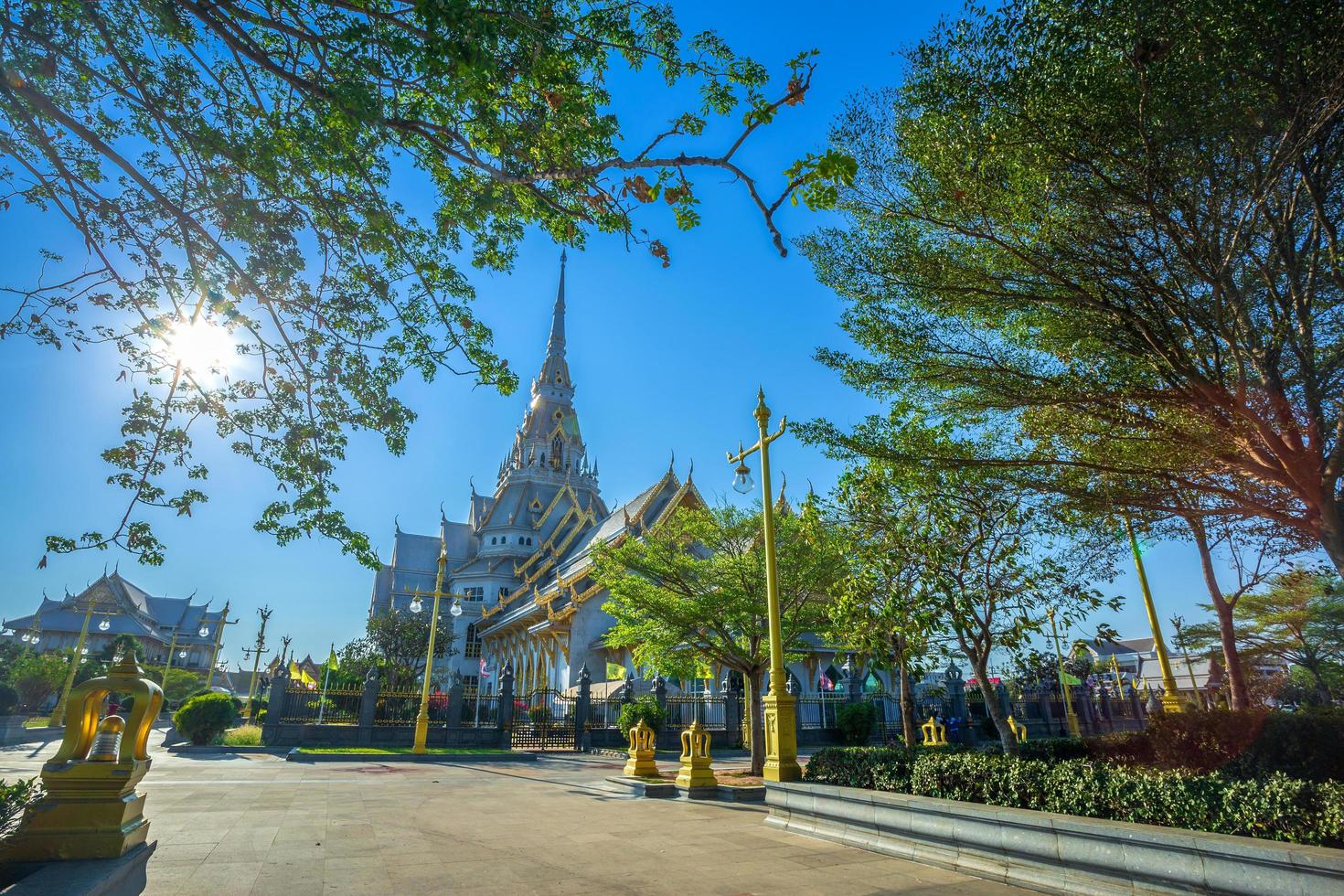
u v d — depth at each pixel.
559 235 7.50
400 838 9.57
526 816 11.80
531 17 5.54
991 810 7.72
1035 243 8.62
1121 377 9.30
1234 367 8.86
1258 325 8.57
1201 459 9.16
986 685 11.10
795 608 19.81
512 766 23.66
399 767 22.42
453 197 7.70
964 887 7.17
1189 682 56.94
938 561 11.27
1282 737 9.43
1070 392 9.03
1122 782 7.18
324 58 6.14
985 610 11.24
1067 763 8.16
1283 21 6.30
